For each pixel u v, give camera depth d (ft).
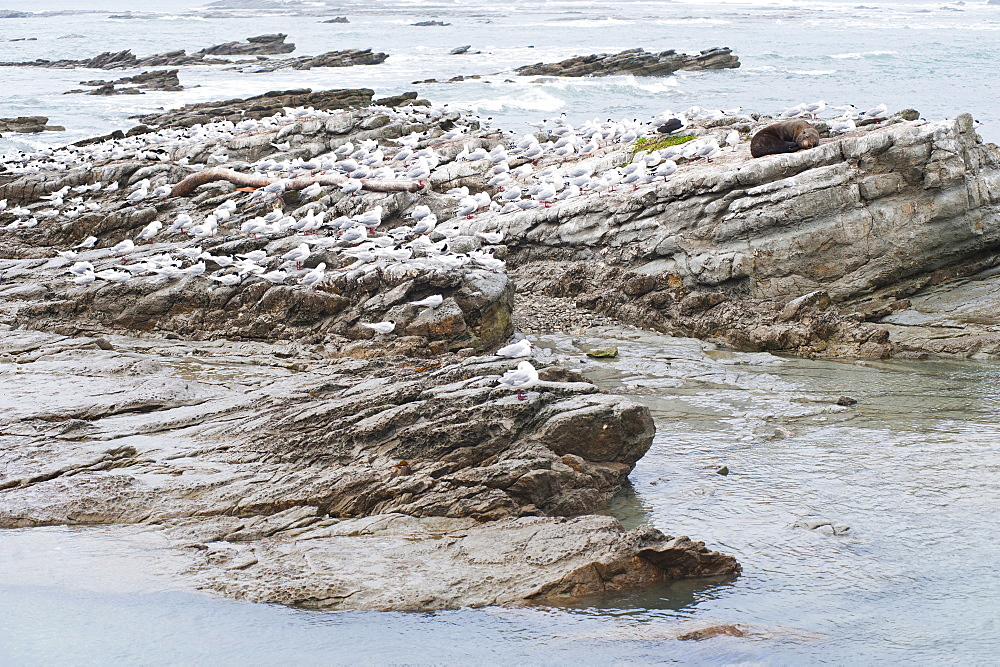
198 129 123.03
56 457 40.86
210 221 81.87
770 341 65.77
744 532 37.14
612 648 28.14
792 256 69.92
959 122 72.33
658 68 256.73
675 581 33.04
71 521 36.42
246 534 34.86
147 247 79.25
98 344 64.08
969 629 29.55
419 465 38.58
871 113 86.02
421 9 638.12
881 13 591.78
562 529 34.04
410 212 89.56
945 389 55.72
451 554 33.12
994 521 37.52
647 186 75.92
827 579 33.17
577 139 99.14
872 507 39.32
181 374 57.67
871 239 70.33
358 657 27.68
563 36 424.05
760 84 233.76
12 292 71.36
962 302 68.95
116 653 27.53
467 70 275.80
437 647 28.17
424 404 40.81
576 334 71.15
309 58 294.25
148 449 41.57
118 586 31.37
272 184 87.45
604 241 76.48
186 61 301.02
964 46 330.95
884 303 70.13
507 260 81.66
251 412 45.24
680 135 94.02
